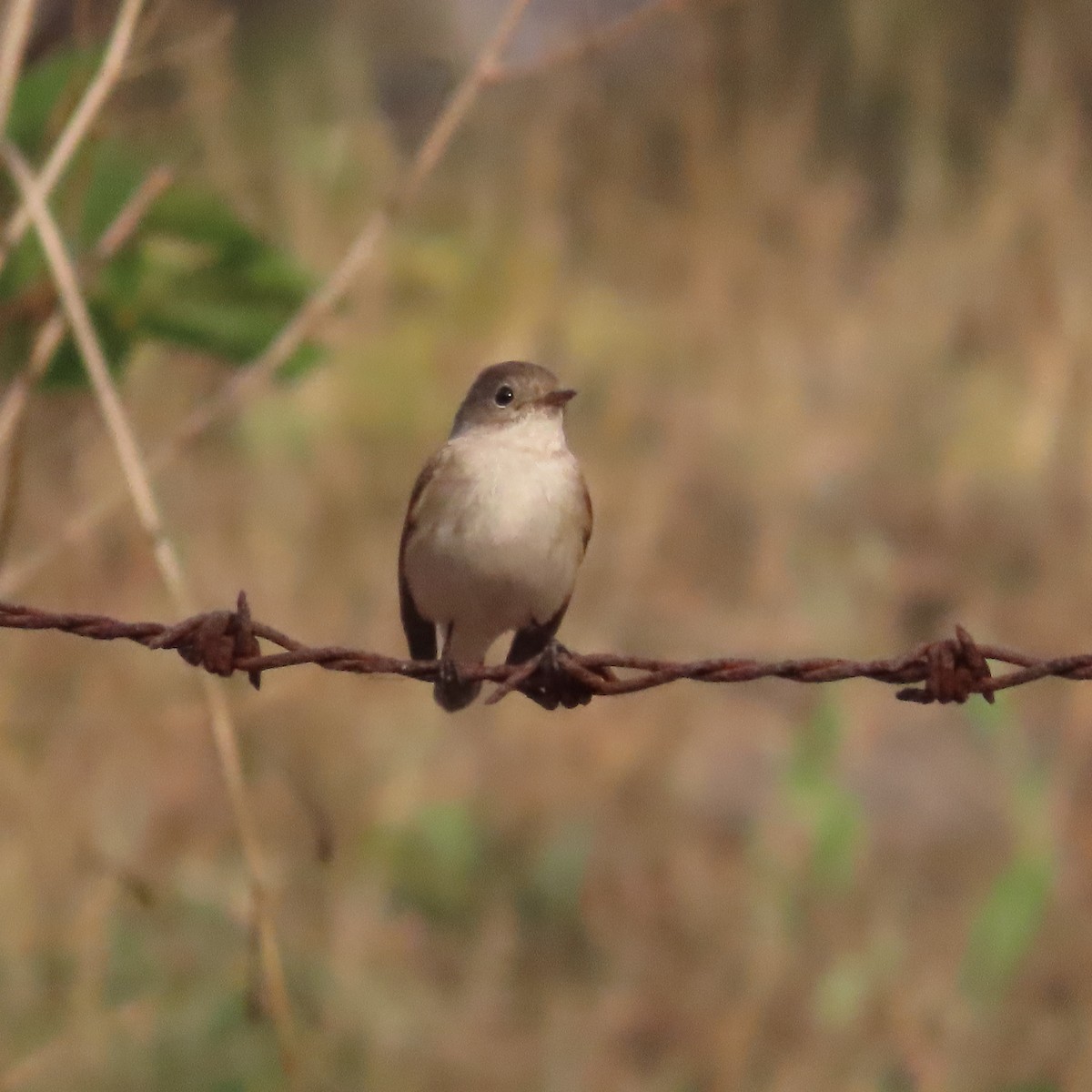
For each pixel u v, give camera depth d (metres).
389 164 16.92
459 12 18.73
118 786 11.59
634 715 13.96
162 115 9.24
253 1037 10.02
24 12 7.92
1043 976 11.32
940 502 16.70
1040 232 18.48
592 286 18.12
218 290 8.51
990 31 19.84
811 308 18.34
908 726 14.48
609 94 19.36
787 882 11.60
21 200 8.18
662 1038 11.43
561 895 12.38
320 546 14.37
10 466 8.26
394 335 15.67
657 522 15.85
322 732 12.40
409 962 11.62
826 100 19.89
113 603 13.71
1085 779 13.20
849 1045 10.70
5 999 9.98
